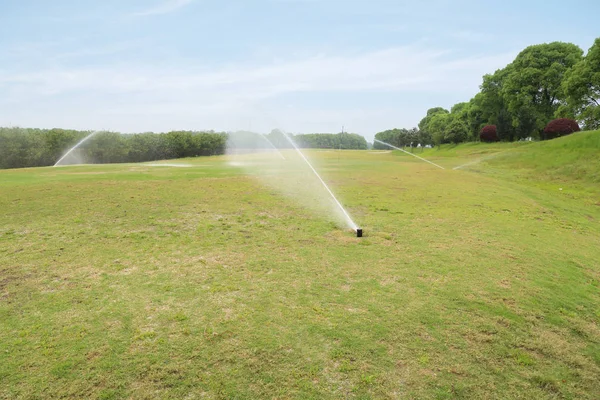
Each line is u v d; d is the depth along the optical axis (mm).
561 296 5457
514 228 9359
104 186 13500
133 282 5508
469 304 5055
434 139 58125
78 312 4602
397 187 15422
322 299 5086
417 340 4184
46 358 3697
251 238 7805
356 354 3896
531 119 40969
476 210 11266
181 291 5227
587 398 3477
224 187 14148
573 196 16062
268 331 4266
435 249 7328
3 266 6031
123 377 3457
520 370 3795
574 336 4457
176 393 3289
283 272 5992
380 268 6258
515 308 5008
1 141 35031
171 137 53594
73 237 7621
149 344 3959
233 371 3586
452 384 3529
